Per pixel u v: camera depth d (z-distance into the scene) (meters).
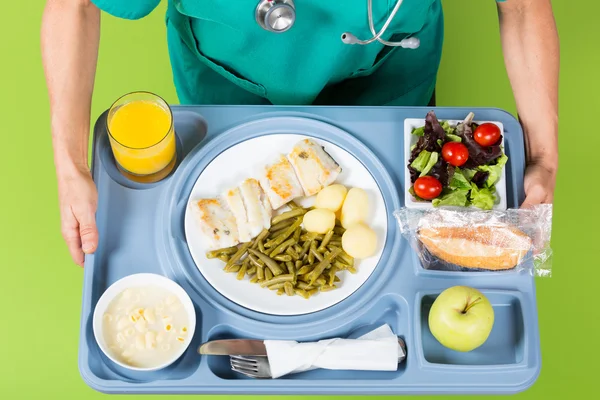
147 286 1.42
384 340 1.38
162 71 2.48
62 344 2.22
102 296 1.38
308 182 1.50
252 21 1.47
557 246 2.37
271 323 1.41
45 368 2.20
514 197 1.55
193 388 1.35
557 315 2.30
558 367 2.25
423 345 1.43
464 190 1.47
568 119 2.50
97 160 1.54
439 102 2.48
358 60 1.65
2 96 2.45
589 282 2.34
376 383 1.36
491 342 1.44
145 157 1.45
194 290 1.43
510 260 1.44
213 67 1.69
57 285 2.27
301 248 1.47
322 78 1.65
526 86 1.67
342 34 1.43
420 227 1.45
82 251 1.55
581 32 2.58
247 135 1.56
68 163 1.51
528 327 1.42
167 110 1.51
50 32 1.58
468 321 1.35
